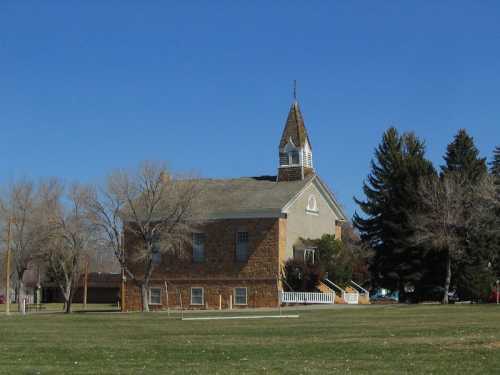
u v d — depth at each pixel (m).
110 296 108.62
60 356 23.64
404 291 79.69
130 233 69.69
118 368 20.45
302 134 72.12
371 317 42.38
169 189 65.00
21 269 78.94
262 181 72.38
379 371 19.27
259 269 66.06
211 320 43.69
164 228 64.62
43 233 69.00
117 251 65.62
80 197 67.56
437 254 75.94
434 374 18.69
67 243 67.06
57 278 69.62
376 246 82.50
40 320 46.56
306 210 70.19
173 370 19.92
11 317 52.16
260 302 65.62
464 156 80.94
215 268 67.69
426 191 72.38
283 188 69.81
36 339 30.50
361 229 86.19
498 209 70.38
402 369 19.59
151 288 69.81
